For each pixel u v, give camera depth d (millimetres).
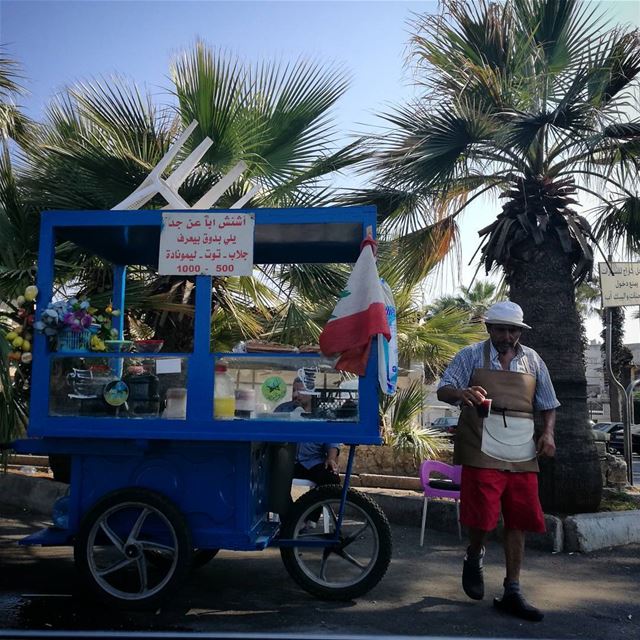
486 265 7137
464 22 7398
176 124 8148
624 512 6551
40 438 4250
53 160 7672
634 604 4379
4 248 6461
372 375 3965
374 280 3980
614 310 27281
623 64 6926
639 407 26672
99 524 4020
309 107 8336
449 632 3746
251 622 3828
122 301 5246
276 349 4207
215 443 4184
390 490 8852
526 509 4148
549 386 4371
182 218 4188
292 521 4367
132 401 4105
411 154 6980
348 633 3662
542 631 3812
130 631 3547
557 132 6789
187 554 3949
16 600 4164
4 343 5016
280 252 5102
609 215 7898
